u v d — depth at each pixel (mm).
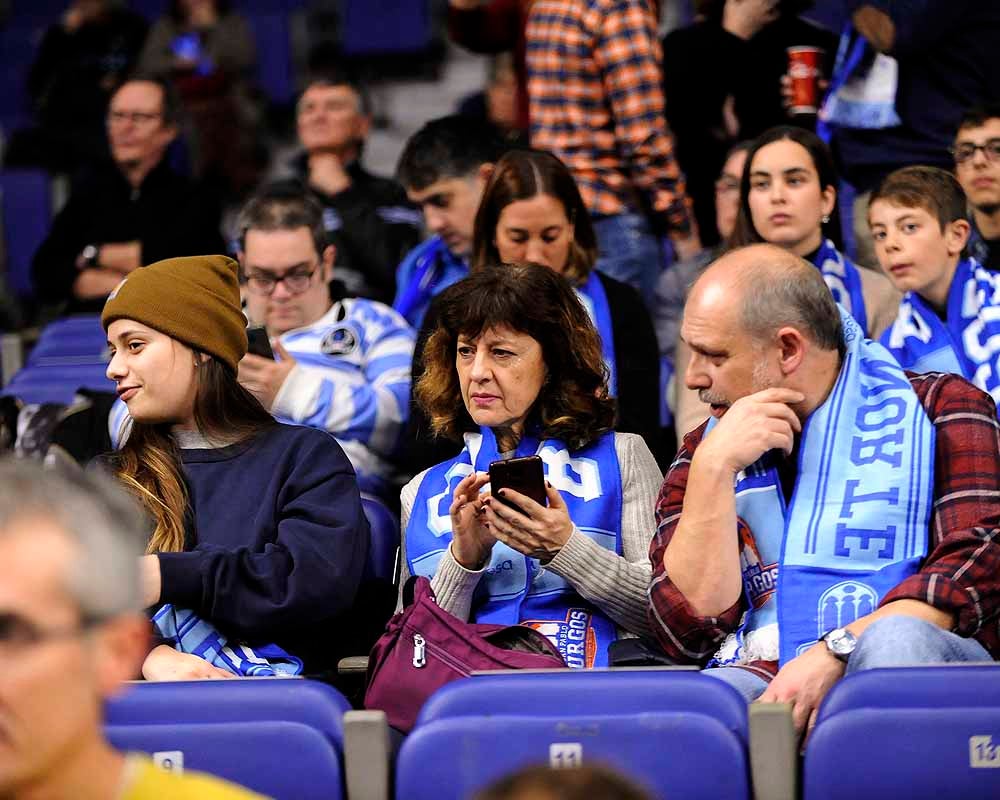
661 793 8844
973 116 15664
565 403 12008
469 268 17172
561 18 18594
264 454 12000
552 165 15203
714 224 19781
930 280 13859
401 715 10477
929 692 8922
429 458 13961
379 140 36219
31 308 28562
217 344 11961
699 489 10625
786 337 10781
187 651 11359
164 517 11719
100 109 31031
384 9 38562
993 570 10336
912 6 16766
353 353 15594
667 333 17344
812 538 10789
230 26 34500
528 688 9188
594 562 11109
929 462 10797
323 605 11445
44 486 5508
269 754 9164
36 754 5430
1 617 5312
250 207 15891
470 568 11289
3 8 39938
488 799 4281
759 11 19312
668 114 19609
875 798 8789
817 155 15320
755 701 10031
